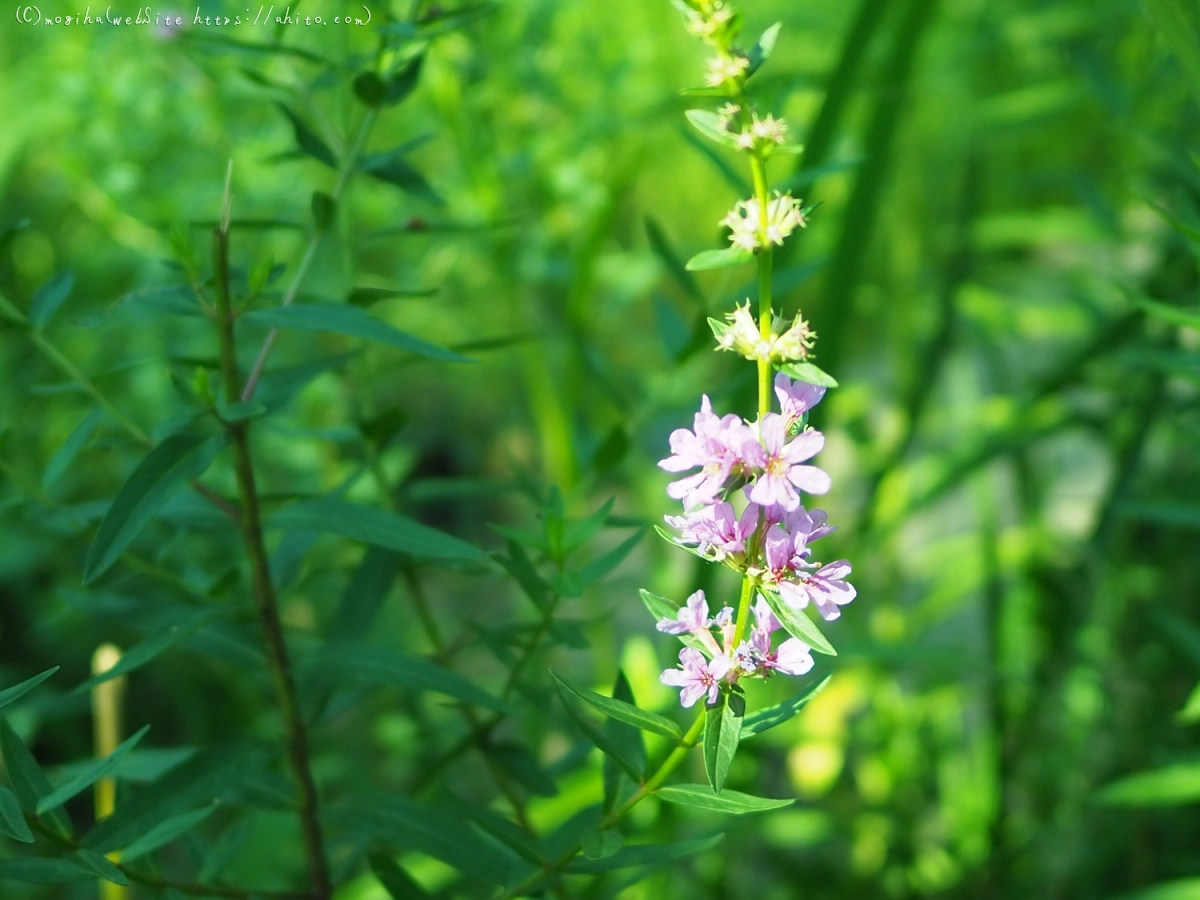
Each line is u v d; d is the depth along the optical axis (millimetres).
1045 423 1026
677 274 753
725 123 540
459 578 1395
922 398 1083
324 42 871
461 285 1229
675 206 1527
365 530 612
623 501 1470
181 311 613
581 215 1130
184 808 625
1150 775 769
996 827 1047
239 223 669
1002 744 1063
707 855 1005
